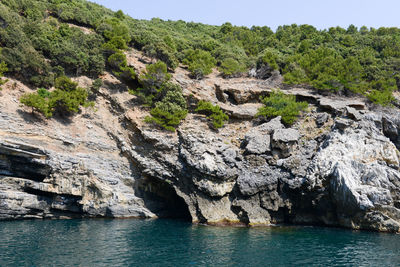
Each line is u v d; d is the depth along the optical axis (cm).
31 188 3772
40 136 3975
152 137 4319
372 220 3350
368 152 3750
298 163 3903
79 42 5662
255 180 3856
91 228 3319
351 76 5431
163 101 4928
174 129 4556
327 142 4009
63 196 3916
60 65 5269
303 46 7812
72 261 2162
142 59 6056
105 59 5706
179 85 5209
